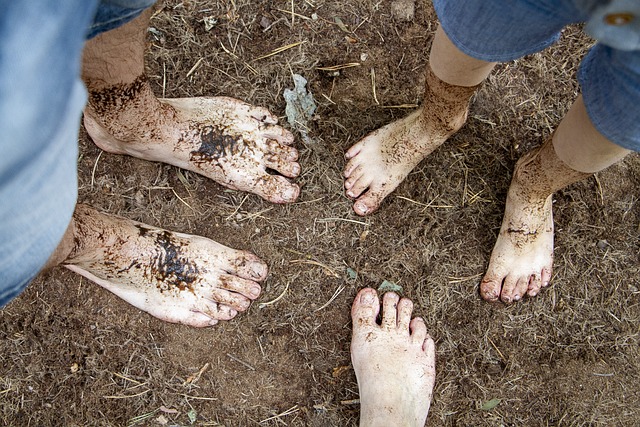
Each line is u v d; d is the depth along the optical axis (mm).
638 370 1631
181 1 1636
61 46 462
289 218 1623
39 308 1582
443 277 1627
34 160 504
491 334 1626
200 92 1628
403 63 1655
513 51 956
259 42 1648
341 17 1651
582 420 1617
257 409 1601
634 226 1651
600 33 712
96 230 1336
